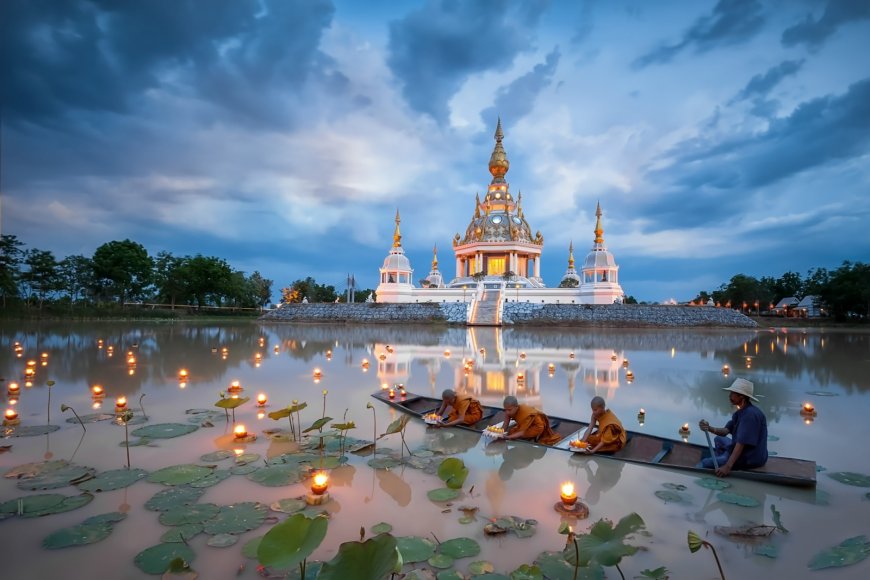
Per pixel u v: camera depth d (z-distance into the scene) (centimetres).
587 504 637
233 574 465
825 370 1878
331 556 497
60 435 913
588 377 1694
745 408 762
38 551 502
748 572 480
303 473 725
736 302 8594
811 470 727
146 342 2800
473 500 643
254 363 1973
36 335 3181
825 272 8119
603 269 6456
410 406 1178
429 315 5872
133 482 682
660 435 973
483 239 7912
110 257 6575
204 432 948
